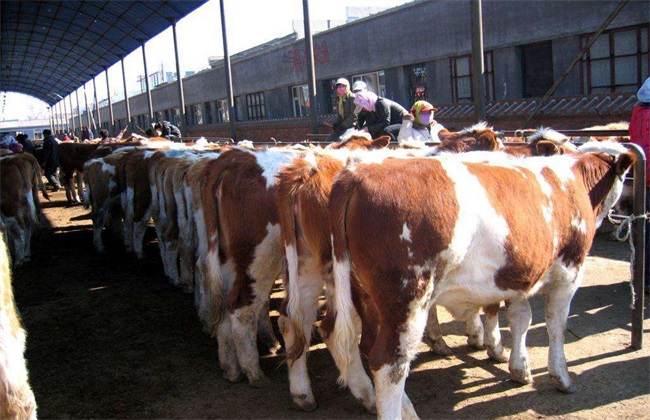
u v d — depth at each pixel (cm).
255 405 437
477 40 899
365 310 383
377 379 338
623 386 421
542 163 421
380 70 2219
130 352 558
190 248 683
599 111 1377
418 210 335
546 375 449
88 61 4138
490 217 355
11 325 323
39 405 456
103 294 765
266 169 454
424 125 805
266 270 459
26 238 974
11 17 2673
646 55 1410
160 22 2581
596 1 1474
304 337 403
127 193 943
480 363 480
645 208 518
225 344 482
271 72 2973
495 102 1678
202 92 3966
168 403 450
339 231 348
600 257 743
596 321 536
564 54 1578
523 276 374
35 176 1177
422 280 337
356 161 369
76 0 2355
